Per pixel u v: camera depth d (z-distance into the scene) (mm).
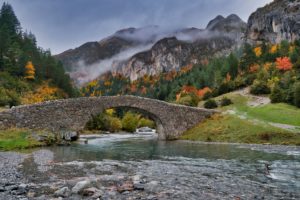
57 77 117812
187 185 13125
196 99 82750
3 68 99750
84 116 37969
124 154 26141
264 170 17609
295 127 41031
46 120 34594
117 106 41250
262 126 41812
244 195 11477
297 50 107000
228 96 77312
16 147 26953
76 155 24062
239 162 21078
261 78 85562
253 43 188750
